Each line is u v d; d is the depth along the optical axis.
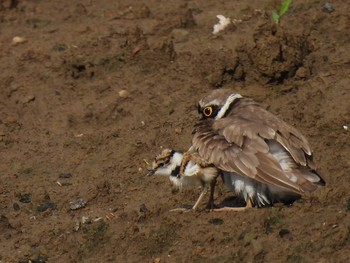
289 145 13.00
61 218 14.16
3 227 13.98
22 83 17.31
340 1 18.61
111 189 14.67
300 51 16.70
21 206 14.51
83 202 14.40
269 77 16.42
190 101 16.44
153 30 18.42
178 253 13.10
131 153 15.39
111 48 17.83
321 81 16.39
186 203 14.14
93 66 17.48
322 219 13.17
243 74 16.70
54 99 16.91
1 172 15.32
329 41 17.50
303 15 18.23
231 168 12.98
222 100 13.97
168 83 16.95
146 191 14.53
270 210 13.34
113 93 16.86
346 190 13.66
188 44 17.84
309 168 13.05
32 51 17.98
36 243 13.74
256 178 12.78
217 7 19.19
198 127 13.62
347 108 15.61
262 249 12.81
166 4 19.58
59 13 19.58
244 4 19.11
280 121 13.38
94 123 16.28
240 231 13.14
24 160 15.57
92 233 13.70
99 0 20.00
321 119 15.45
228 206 13.88
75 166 15.31
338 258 12.63
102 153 15.52
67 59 17.59
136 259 13.20
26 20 19.39
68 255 13.47
